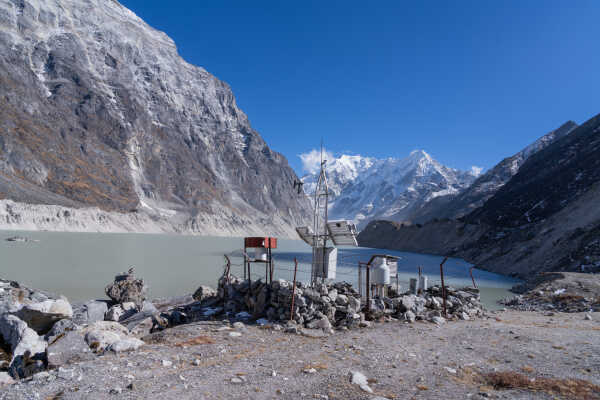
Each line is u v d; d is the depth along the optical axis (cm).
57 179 18862
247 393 639
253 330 1188
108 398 601
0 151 17300
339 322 1291
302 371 766
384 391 662
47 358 891
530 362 839
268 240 1521
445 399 624
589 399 616
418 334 1155
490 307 2564
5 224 13112
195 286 3375
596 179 8112
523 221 8950
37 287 2984
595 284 2622
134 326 1440
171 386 665
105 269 4362
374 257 1622
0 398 600
